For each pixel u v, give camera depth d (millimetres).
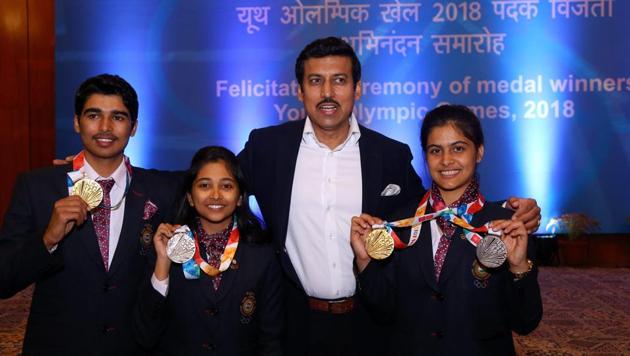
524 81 7121
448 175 2057
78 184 2031
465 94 7148
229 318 2150
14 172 7422
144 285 2074
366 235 2107
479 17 7121
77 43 7258
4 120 7422
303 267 2498
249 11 7242
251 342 2201
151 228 2207
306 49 2418
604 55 7066
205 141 7289
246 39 7254
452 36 7141
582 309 5277
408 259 2086
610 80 7062
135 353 2152
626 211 7098
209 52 7258
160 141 7289
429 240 2092
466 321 1989
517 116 7133
